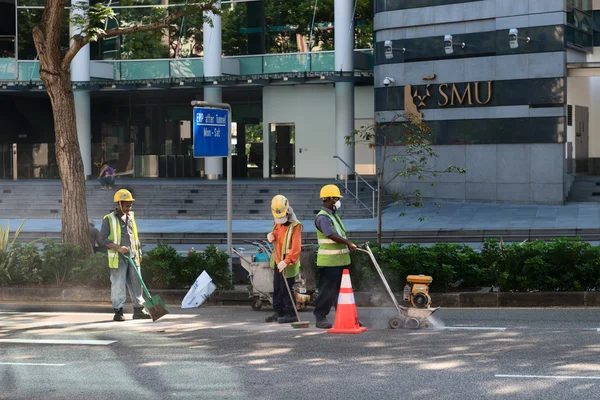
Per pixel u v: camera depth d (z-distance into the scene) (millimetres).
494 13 38938
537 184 38125
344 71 44375
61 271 17516
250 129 52188
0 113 55844
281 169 50312
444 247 16062
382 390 9078
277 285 13875
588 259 15383
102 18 18500
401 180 41375
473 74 39625
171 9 20797
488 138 39250
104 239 14328
